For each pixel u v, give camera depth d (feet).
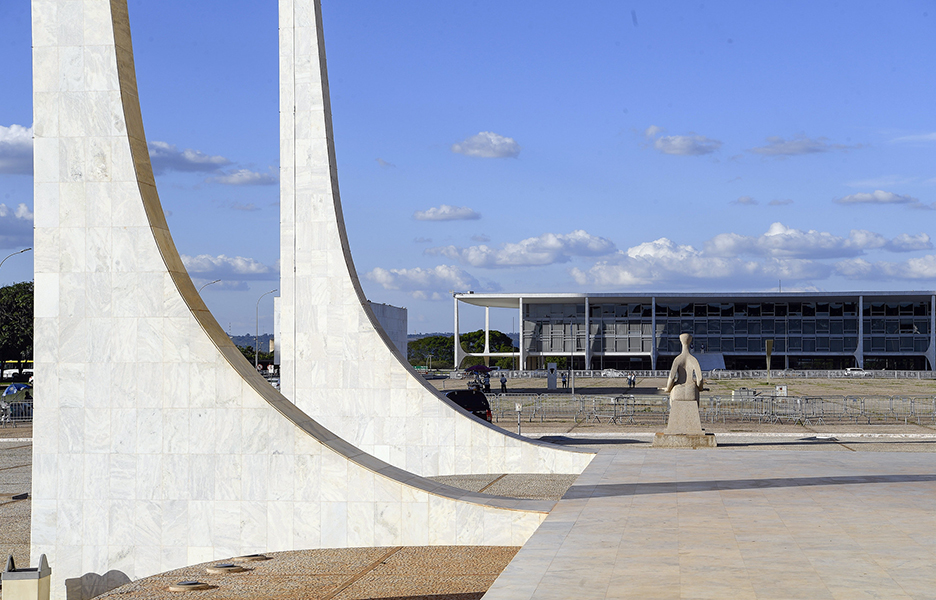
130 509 39.45
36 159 40.09
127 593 32.73
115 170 39.81
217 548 39.14
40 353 40.01
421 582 32.01
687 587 25.88
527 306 342.44
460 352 344.49
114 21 39.83
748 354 330.54
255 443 39.09
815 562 28.91
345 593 30.66
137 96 41.34
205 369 39.37
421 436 62.39
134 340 39.63
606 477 50.16
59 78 39.93
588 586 26.07
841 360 330.54
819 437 88.58
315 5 64.80
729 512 38.42
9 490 61.05
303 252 64.44
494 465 61.62
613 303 337.93
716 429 99.45
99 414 39.68
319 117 64.49
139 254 39.70
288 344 64.28
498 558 35.83
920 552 30.30
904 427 102.47
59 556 39.65
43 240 40.09
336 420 63.46
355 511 38.73
